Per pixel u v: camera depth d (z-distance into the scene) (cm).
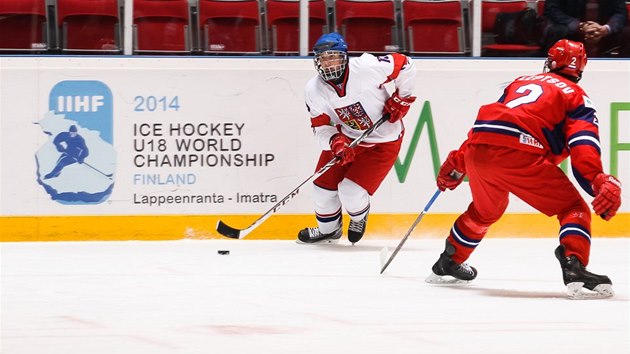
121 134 1408
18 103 1391
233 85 1427
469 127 1467
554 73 968
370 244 1401
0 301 898
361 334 734
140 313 830
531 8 1508
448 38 1507
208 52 1471
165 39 1461
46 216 1401
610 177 882
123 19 1444
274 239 1444
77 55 1420
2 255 1253
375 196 1452
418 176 1459
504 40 1507
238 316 815
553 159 939
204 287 991
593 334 737
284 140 1441
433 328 760
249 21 1475
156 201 1417
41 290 970
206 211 1429
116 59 1405
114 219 1411
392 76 1298
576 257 910
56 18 1441
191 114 1420
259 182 1438
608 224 1491
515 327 765
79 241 1405
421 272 1116
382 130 1329
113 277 1064
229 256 1256
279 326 768
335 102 1309
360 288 986
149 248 1334
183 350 672
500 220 1473
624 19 1522
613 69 1484
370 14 1496
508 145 917
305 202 1448
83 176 1404
